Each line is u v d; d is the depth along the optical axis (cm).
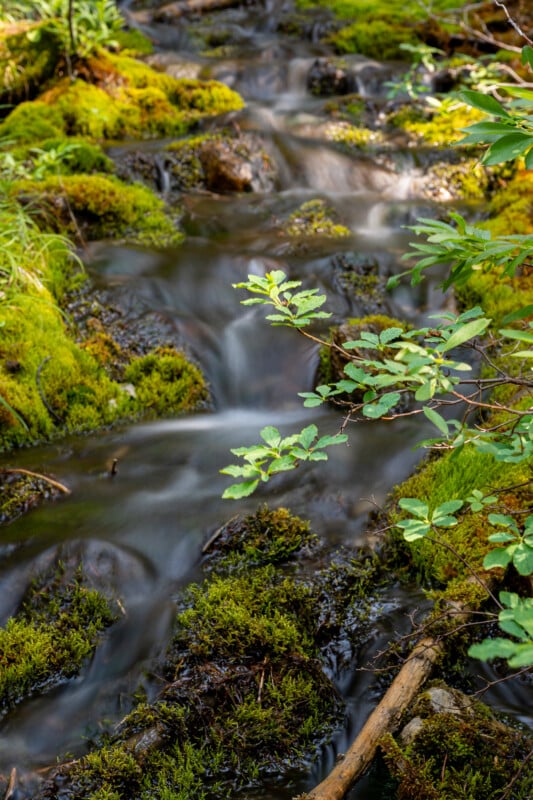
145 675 278
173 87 870
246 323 525
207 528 347
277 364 500
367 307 538
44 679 278
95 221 605
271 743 251
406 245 616
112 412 453
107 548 333
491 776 224
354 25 1116
